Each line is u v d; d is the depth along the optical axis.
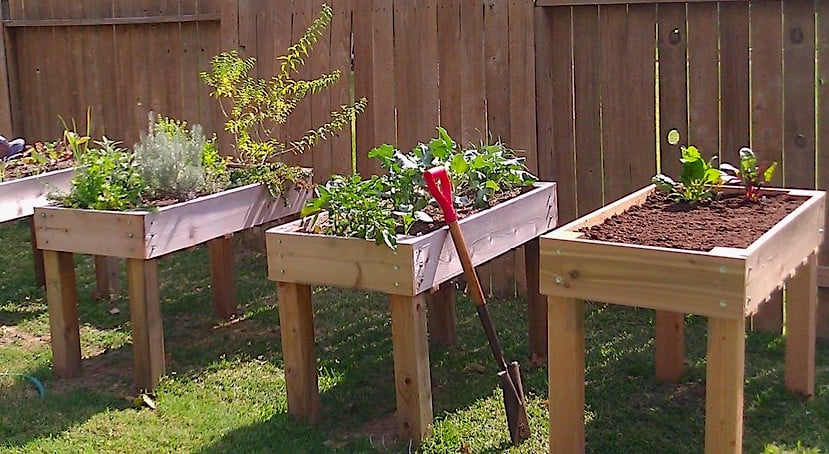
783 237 3.52
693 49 5.06
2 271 6.64
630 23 5.22
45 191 5.46
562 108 5.49
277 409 4.25
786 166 4.90
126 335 5.35
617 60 5.29
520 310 5.59
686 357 4.74
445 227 3.92
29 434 4.05
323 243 3.86
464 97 5.71
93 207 4.52
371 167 6.14
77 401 4.39
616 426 4.03
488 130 5.66
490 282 5.88
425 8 5.76
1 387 4.58
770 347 4.86
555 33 5.44
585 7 5.32
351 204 3.86
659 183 4.25
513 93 5.55
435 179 3.73
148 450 3.90
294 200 5.33
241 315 5.66
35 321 5.66
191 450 3.89
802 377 4.19
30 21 7.62
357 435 4.01
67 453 3.88
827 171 4.80
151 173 4.79
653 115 5.23
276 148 6.41
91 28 7.38
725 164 4.61
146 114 7.23
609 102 5.35
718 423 3.23
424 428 3.85
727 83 5.00
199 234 4.67
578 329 3.47
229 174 5.14
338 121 5.73
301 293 4.02
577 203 5.54
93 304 5.91
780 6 4.79
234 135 6.42
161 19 6.92
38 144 6.16
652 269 3.23
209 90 6.86
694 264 3.16
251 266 6.60
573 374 3.48
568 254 3.38
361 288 3.81
